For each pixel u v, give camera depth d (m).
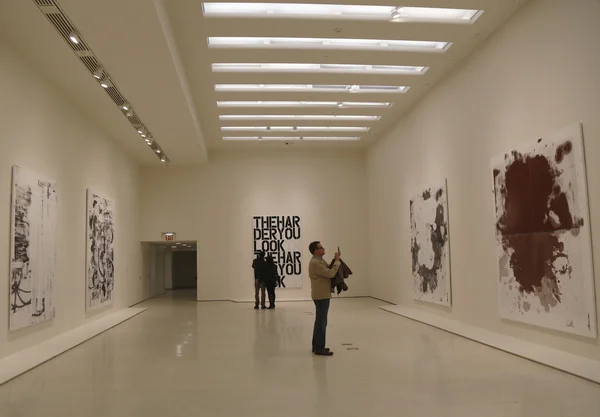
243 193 23.78
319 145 23.42
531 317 10.18
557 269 9.36
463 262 13.45
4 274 9.74
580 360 8.51
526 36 10.55
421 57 13.49
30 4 8.83
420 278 16.66
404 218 18.53
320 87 16.22
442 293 14.68
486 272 12.19
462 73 13.63
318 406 6.41
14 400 6.97
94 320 15.81
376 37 12.34
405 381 7.69
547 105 9.81
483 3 10.64
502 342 10.73
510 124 11.16
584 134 8.73
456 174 13.95
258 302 19.77
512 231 10.89
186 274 40.00
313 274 10.05
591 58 8.56
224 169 23.88
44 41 10.28
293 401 6.67
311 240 23.75
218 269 23.45
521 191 10.57
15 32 9.86
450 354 9.86
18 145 10.51
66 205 13.38
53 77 12.24
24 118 10.83
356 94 16.42
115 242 18.64
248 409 6.34
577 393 6.91
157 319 16.64
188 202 23.64
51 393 7.33
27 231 10.70
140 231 23.34
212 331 13.56
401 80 15.19
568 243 9.05
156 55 11.14
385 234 21.12
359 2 10.62
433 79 15.11
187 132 17.86
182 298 25.58
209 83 15.20
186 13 10.92
